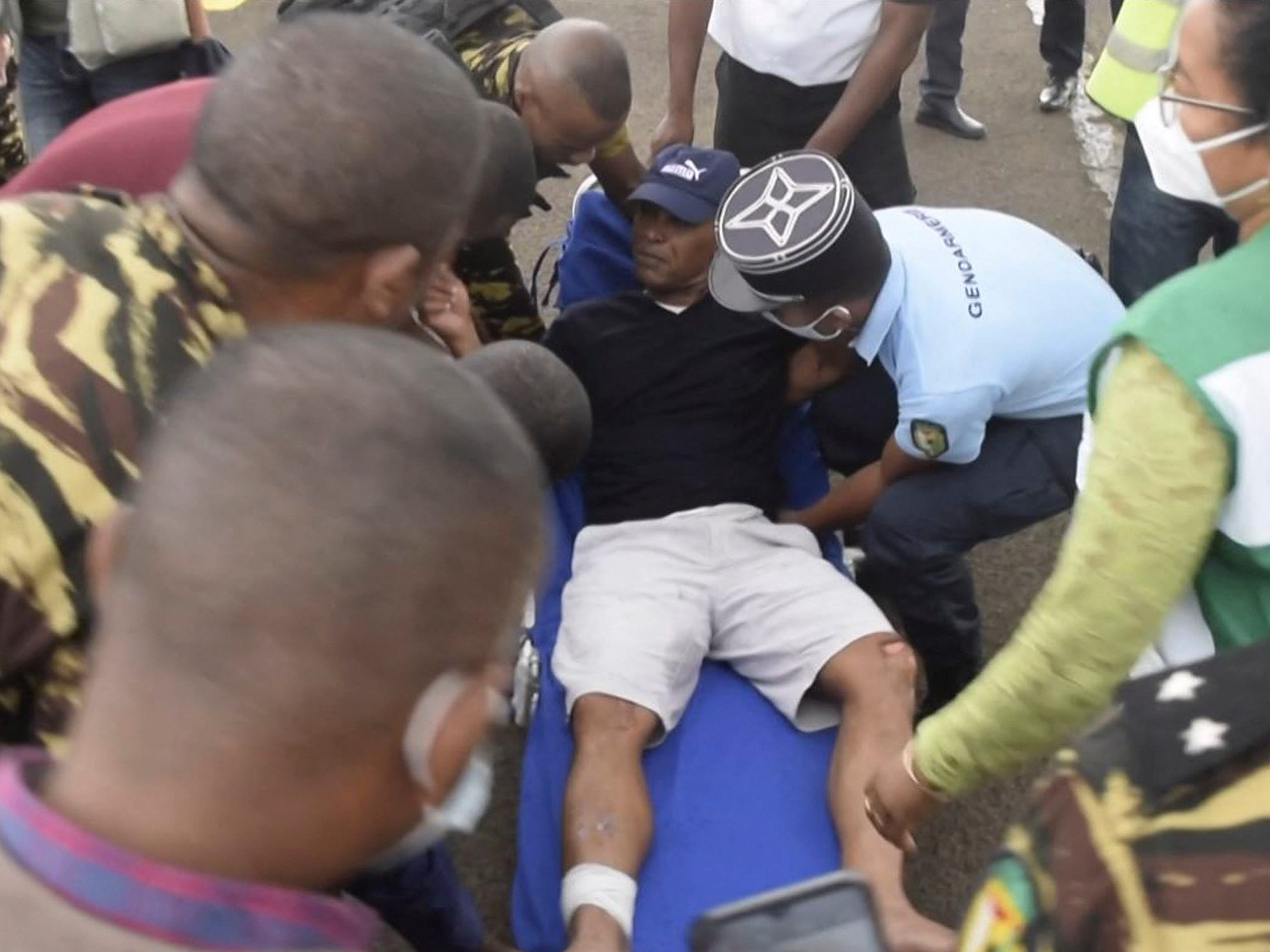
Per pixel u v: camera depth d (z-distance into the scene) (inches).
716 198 96.7
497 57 98.1
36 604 40.6
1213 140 49.1
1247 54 47.0
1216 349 43.6
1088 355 87.5
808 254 82.7
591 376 101.0
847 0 110.0
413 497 27.2
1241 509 44.8
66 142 72.3
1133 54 93.8
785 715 91.3
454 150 49.1
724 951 33.4
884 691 87.9
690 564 96.0
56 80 123.9
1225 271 44.9
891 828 62.7
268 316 48.6
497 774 98.4
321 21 49.8
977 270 86.7
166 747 26.3
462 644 28.0
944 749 56.1
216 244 46.7
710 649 95.0
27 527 40.2
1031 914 27.1
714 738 90.2
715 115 181.0
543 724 90.0
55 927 25.1
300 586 26.3
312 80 46.9
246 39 195.5
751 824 85.4
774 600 92.9
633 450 100.5
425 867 69.3
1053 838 27.1
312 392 28.3
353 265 48.3
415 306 62.7
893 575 91.8
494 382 82.7
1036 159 169.0
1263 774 25.0
